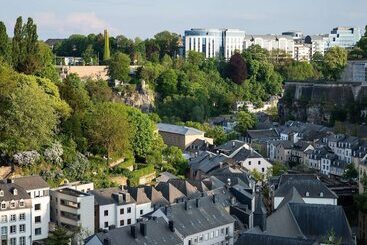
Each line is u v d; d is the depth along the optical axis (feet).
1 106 591.78
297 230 436.76
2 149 577.43
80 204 516.73
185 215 484.74
